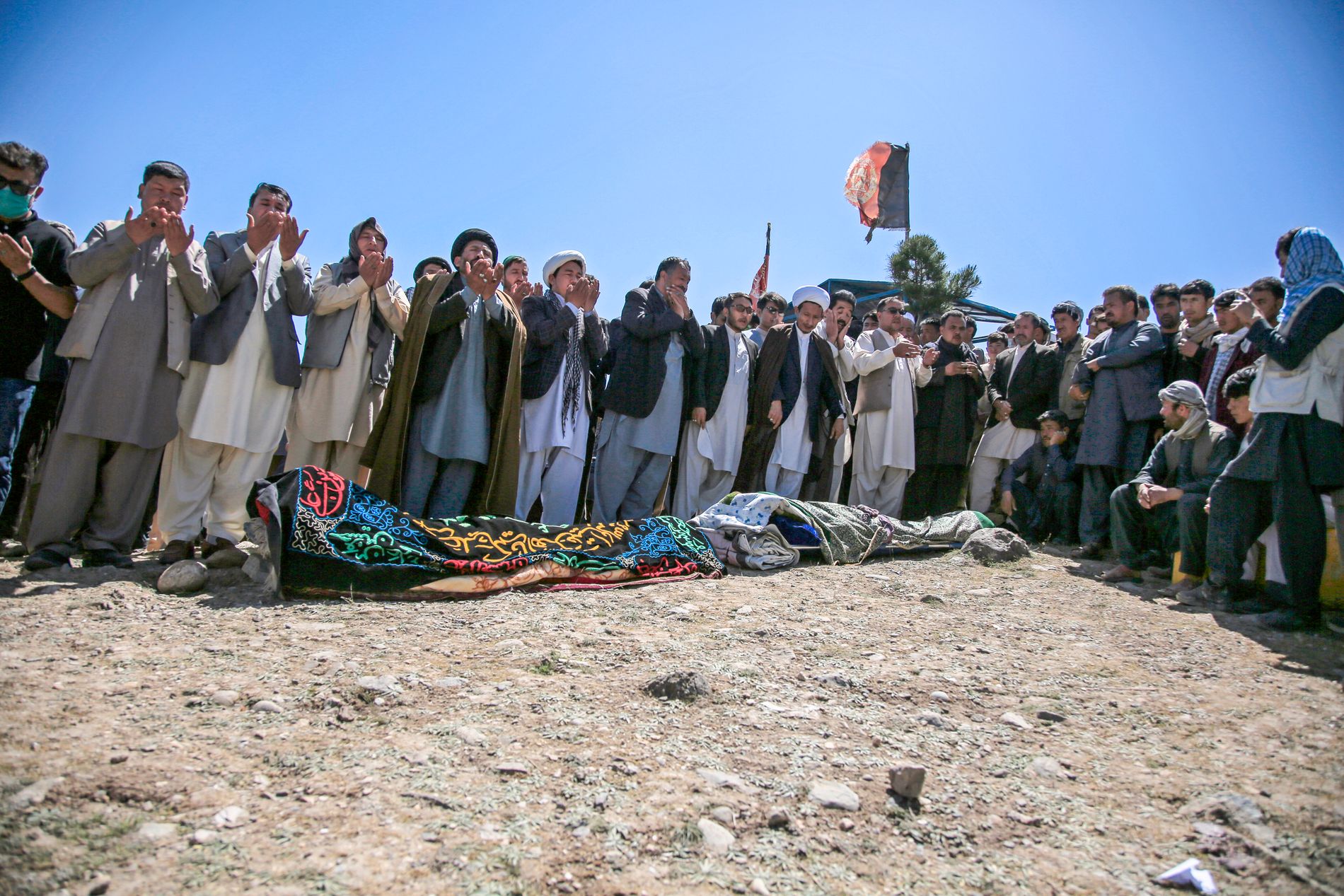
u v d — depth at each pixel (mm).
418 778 1882
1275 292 4516
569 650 2934
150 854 1538
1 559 4055
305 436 4645
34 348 4098
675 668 2768
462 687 2486
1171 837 1825
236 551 3984
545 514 5125
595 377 5727
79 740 1985
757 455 5945
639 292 5496
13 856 1500
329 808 1735
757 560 4820
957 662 3035
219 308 3922
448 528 3947
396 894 1462
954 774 2092
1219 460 4332
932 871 1654
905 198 9648
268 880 1479
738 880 1570
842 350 6629
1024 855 1733
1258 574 4145
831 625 3494
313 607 3367
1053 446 6184
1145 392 5410
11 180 3844
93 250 3551
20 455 4551
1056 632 3549
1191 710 2619
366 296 4648
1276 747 2332
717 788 1919
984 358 8438
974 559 5270
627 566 4242
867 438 6617
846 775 2029
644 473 5504
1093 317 7133
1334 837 1830
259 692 2355
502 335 4602
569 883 1529
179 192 3768
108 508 3740
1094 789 2053
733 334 5945
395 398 4340
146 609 3164
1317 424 3613
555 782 1904
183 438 3941
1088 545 5500
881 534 5352
